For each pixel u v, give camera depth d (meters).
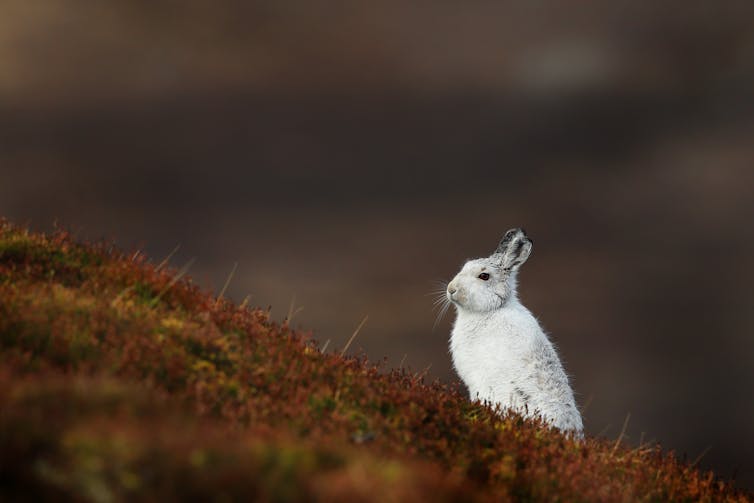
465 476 28.41
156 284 34.66
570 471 30.86
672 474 34.56
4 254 34.31
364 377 34.03
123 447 21.56
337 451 24.69
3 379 24.20
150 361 28.78
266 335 34.62
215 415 27.30
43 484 20.28
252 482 21.62
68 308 30.27
